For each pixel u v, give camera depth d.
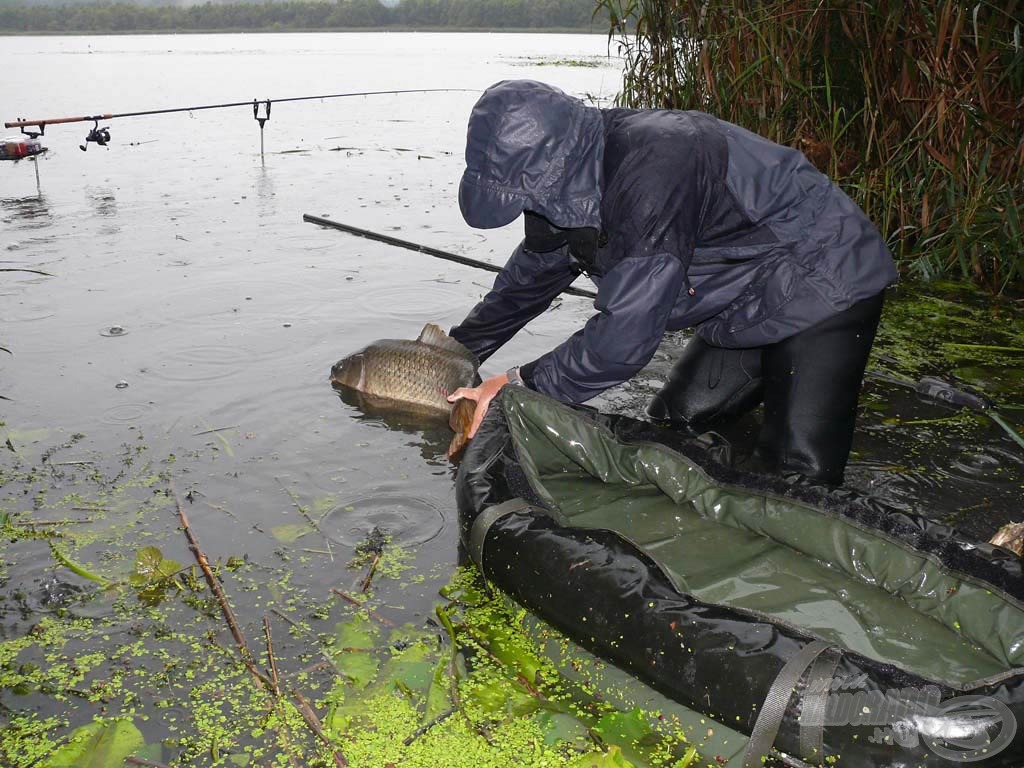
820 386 3.41
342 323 5.57
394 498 3.67
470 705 2.62
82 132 13.32
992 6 6.03
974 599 2.84
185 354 5.04
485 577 3.06
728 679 2.42
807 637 2.48
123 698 2.63
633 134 2.99
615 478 3.72
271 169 10.71
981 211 6.42
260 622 2.95
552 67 24.52
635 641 2.60
